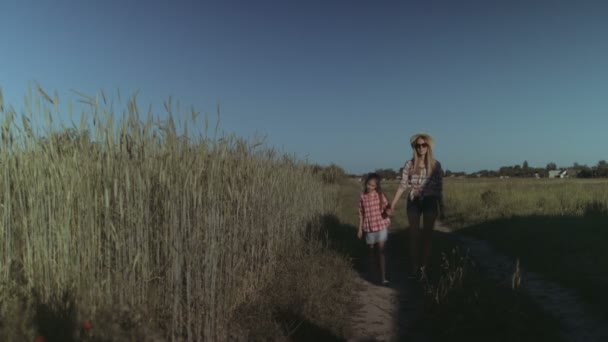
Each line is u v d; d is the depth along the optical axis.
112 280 3.95
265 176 7.20
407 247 9.85
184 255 4.27
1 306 3.28
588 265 7.48
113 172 4.08
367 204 7.24
